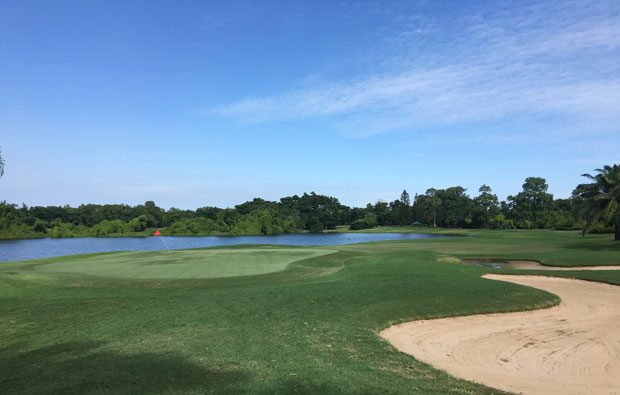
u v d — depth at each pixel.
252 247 45.06
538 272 24.72
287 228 158.62
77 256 36.06
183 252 37.31
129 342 10.32
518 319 14.73
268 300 15.09
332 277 22.30
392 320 13.72
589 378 9.38
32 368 8.47
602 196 42.22
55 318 13.02
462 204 168.50
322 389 7.21
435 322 14.09
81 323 12.34
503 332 13.13
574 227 103.31
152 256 33.66
